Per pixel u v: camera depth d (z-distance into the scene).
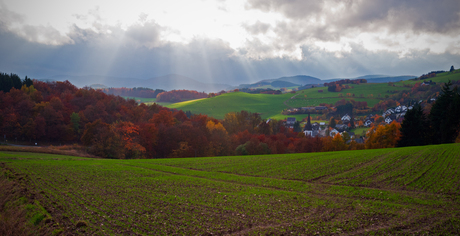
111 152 63.97
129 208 20.62
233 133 113.25
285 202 22.67
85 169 37.00
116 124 76.38
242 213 19.80
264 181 31.00
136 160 48.59
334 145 92.94
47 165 38.22
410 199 22.84
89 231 16.02
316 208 21.05
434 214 19.19
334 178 31.48
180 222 17.81
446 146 49.00
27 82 119.94
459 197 22.94
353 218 18.72
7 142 85.38
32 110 93.88
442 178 28.91
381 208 20.88
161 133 85.69
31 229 16.02
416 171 32.50
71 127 93.25
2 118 84.69
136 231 16.19
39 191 24.20
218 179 32.59
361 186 27.91
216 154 88.25
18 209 18.92
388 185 27.75
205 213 19.70
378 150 52.94
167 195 24.59
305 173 34.66
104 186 27.67
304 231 16.44
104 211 19.81
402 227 16.94
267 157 51.53
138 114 113.12
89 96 118.44
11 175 29.33
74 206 20.73
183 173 36.25
